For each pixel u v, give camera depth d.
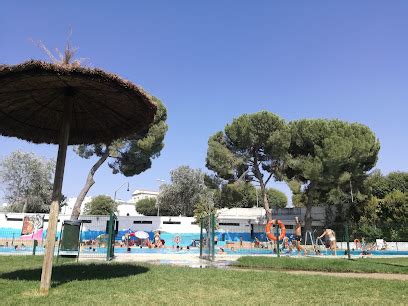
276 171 43.16
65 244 16.64
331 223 50.94
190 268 13.98
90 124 11.45
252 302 7.46
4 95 9.30
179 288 9.05
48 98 9.89
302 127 42.53
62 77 8.11
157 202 70.38
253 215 57.28
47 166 54.97
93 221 48.00
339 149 39.34
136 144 40.25
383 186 56.41
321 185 42.81
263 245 42.62
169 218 51.47
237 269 14.77
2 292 8.14
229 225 53.97
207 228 22.19
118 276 11.04
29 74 7.92
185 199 68.44
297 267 16.11
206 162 44.91
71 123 11.33
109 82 8.42
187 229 51.72
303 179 44.50
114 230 19.84
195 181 68.81
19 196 52.91
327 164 40.22
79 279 10.34
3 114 10.37
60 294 8.02
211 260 19.72
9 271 12.17
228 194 44.28
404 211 46.03
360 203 49.19
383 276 12.90
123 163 42.44
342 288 9.31
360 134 42.56
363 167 44.62
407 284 10.00
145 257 21.88
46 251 8.55
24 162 53.78
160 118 40.69
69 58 8.37
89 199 102.94
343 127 42.50
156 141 40.62
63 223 16.89
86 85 8.76
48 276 8.43
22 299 7.45
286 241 33.00
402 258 23.36
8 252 28.23
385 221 47.81
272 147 42.09
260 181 44.03
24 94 9.41
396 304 7.36
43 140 11.86
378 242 40.19
